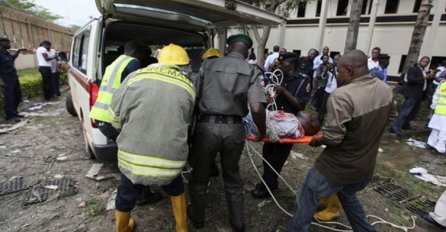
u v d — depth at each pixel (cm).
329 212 264
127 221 209
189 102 186
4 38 508
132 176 174
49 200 269
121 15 284
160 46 479
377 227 260
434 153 477
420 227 266
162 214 260
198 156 214
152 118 174
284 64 260
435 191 341
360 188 198
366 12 1576
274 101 255
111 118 195
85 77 302
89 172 325
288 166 384
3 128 481
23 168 334
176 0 204
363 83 175
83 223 240
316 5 1714
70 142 427
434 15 1289
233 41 219
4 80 507
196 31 366
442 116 468
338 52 1678
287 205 286
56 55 768
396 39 1495
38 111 621
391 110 181
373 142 181
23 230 227
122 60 242
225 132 204
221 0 205
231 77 201
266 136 221
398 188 343
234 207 224
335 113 172
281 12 916
